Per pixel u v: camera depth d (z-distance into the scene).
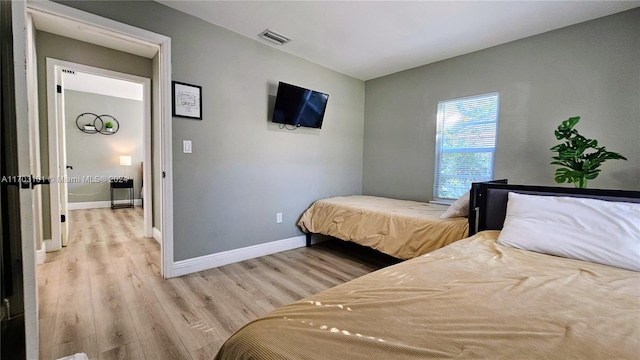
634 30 2.17
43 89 2.88
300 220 3.38
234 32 2.70
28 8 1.74
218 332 1.66
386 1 2.15
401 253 2.46
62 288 2.17
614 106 2.27
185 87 2.42
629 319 0.83
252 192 2.96
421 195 3.52
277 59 3.06
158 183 3.34
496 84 2.88
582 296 0.98
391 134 3.83
